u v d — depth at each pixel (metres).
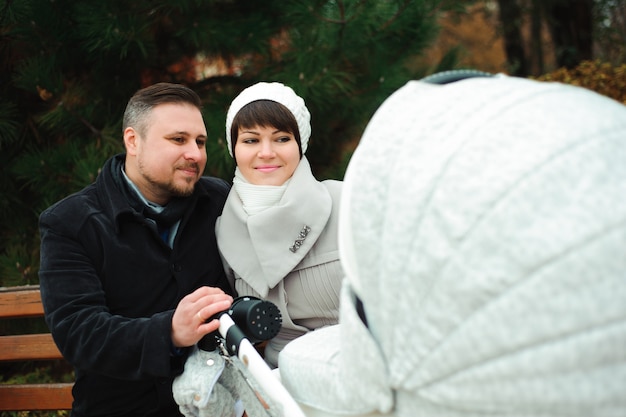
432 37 3.88
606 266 0.89
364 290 1.17
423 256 1.03
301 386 1.41
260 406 1.70
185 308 1.69
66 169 3.54
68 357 1.84
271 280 1.96
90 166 3.38
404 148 1.13
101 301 1.91
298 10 3.40
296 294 2.02
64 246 1.95
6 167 3.83
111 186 2.05
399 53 3.83
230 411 1.80
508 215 0.95
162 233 2.08
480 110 1.08
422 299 1.04
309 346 1.46
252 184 2.08
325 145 4.05
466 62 4.86
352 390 1.20
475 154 1.02
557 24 7.69
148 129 2.04
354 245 1.19
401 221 1.08
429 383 1.04
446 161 1.04
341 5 3.33
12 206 3.88
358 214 1.17
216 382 1.76
